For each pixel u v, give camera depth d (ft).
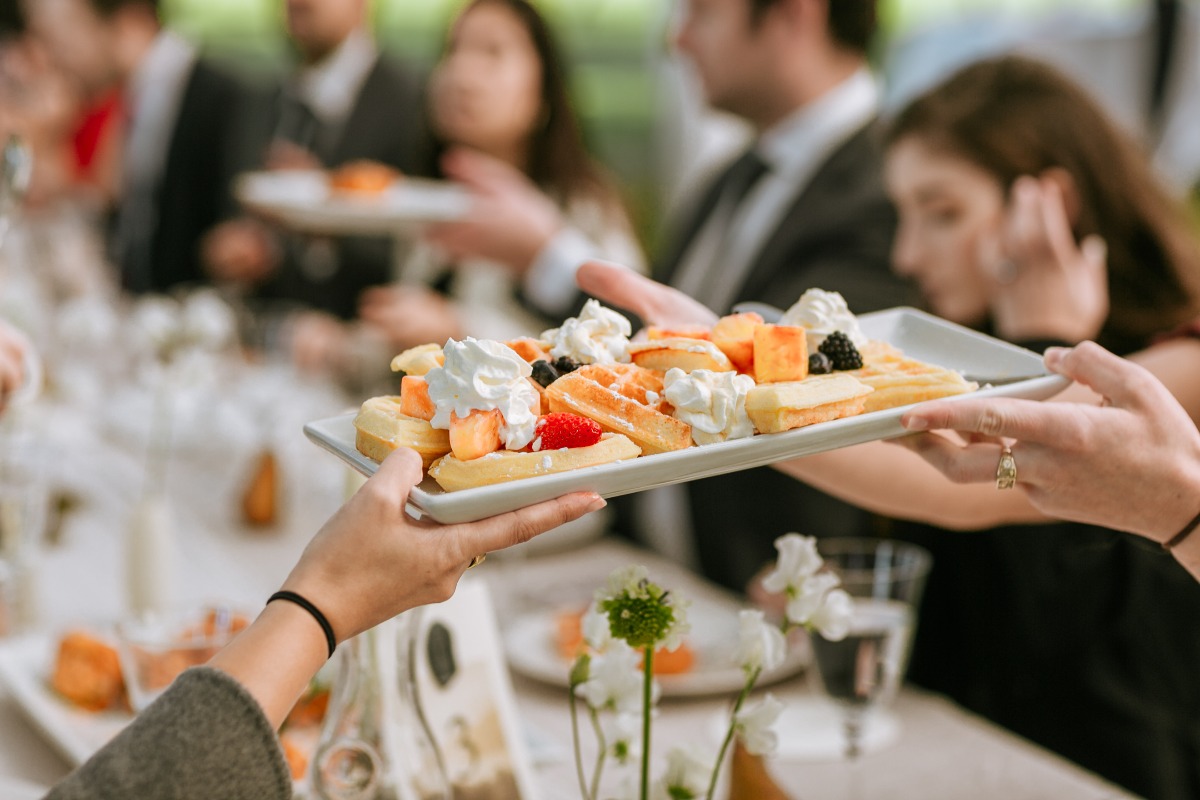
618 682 3.49
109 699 5.14
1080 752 6.39
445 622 4.20
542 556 7.61
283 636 2.73
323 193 11.65
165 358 9.24
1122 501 3.58
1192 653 6.11
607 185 12.65
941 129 7.00
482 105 11.93
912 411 3.41
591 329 3.69
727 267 9.55
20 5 17.88
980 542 6.68
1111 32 16.71
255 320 11.59
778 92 9.21
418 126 15.24
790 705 5.42
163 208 17.38
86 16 17.62
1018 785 4.85
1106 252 6.74
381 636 3.87
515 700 5.46
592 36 22.54
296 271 14.51
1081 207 6.79
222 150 16.93
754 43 9.04
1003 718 6.68
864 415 3.40
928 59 17.61
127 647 4.59
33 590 6.24
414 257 13.44
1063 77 7.03
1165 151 16.40
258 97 17.16
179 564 7.29
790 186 9.32
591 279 4.33
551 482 2.90
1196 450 3.53
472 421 3.01
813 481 4.70
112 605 6.63
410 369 3.46
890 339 4.33
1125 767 6.26
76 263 13.52
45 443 6.75
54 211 15.74
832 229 8.73
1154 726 6.24
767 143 9.46
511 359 3.08
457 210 10.63
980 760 5.06
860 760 5.04
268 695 2.69
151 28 17.98
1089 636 6.35
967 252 7.07
